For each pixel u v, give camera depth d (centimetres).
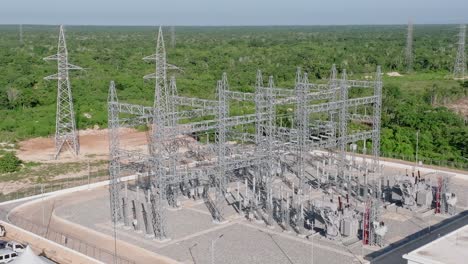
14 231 6119
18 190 7769
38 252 5581
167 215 6519
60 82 11350
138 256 5409
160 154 5884
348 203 6400
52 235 5991
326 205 6047
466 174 8019
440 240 4550
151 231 6009
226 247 5594
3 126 11388
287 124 10250
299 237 5841
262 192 7188
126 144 10319
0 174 8638
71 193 7556
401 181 6850
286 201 6519
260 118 6844
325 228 5847
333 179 7756
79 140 10800
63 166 9062
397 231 5959
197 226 6178
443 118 11300
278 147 6975
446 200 6494
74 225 6297
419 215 6462
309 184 7581
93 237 5928
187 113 6888
